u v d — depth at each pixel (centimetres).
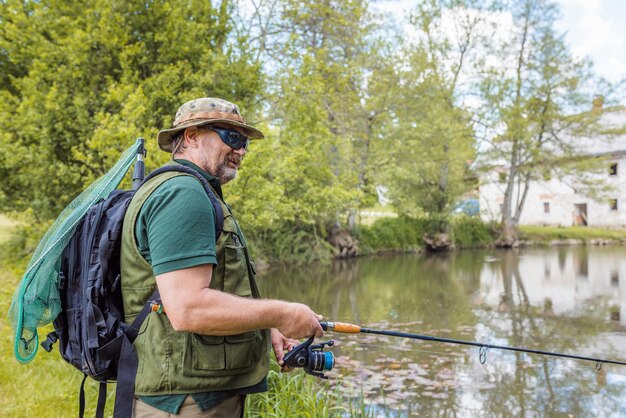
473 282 1220
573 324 758
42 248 143
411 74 1978
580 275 1358
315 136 1236
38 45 762
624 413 422
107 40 719
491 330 718
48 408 330
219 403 137
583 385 485
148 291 133
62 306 147
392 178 1972
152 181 137
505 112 2355
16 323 138
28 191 840
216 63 776
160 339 130
